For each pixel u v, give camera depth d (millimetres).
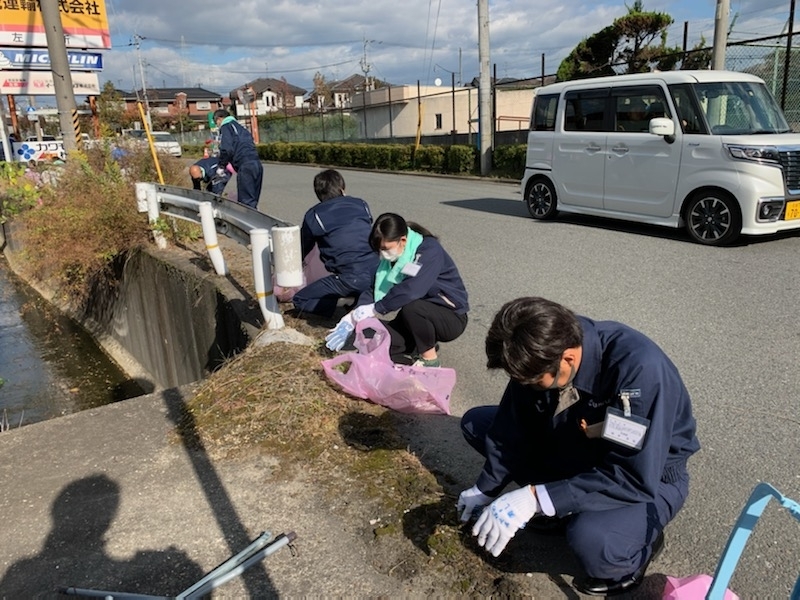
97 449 3213
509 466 2303
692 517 2607
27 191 9367
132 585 2295
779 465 2945
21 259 11305
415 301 3943
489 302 5723
